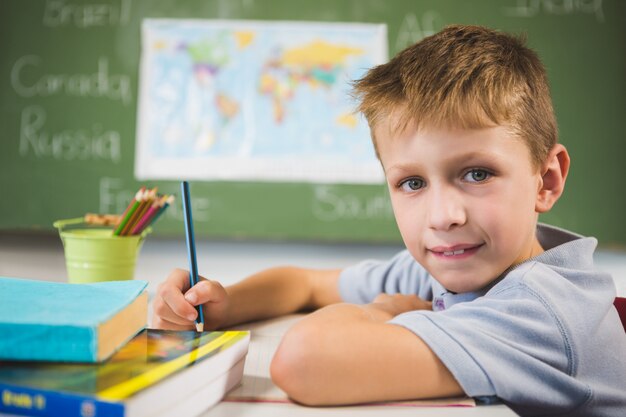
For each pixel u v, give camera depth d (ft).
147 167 8.48
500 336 1.55
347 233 8.40
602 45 8.49
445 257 1.75
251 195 8.41
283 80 8.53
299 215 8.41
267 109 8.50
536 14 8.55
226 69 8.56
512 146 1.73
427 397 1.45
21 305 1.30
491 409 1.38
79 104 8.56
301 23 8.61
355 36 8.61
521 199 1.75
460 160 1.68
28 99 8.58
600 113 8.46
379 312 2.04
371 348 1.42
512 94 1.79
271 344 2.00
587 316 1.70
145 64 8.59
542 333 1.58
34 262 5.12
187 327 2.10
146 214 2.63
